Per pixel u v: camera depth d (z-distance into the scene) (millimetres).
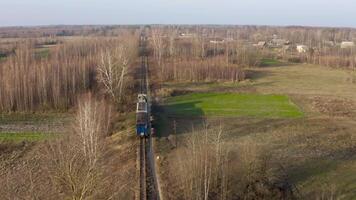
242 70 118375
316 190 44562
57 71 83750
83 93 83688
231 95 94812
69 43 158375
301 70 139125
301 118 75000
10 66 87562
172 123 68688
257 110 80562
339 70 141000
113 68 86250
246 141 58844
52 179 36344
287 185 45312
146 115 61500
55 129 67562
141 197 40969
